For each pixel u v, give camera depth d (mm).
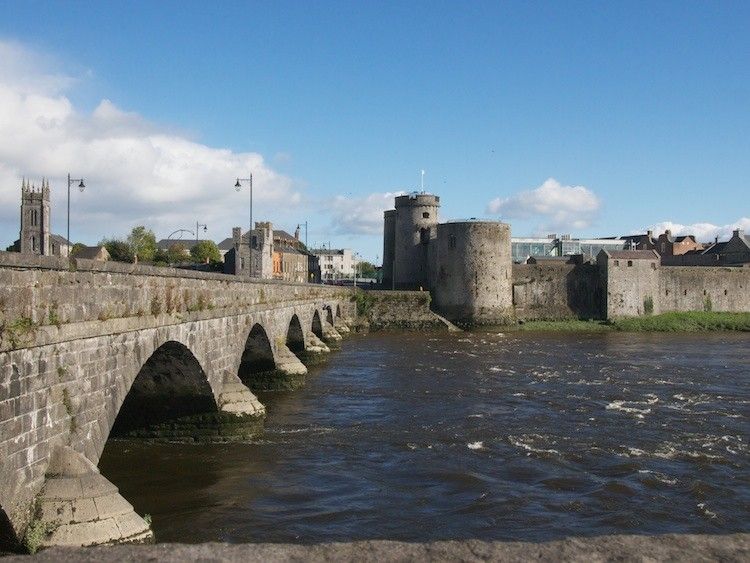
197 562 6961
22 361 14211
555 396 45125
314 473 27094
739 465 29141
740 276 117312
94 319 17500
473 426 36062
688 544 7547
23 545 14070
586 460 29766
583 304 113375
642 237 168875
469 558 7211
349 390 46750
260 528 21188
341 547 7414
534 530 21641
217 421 30047
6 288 13578
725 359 65938
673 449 31656
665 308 114500
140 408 29844
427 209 119438
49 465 15273
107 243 123812
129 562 6938
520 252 151375
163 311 22484
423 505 23797
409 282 119250
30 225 80625
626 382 51188
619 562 7129
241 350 33156
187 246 164875
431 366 59906
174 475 26234
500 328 104000
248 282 34469
